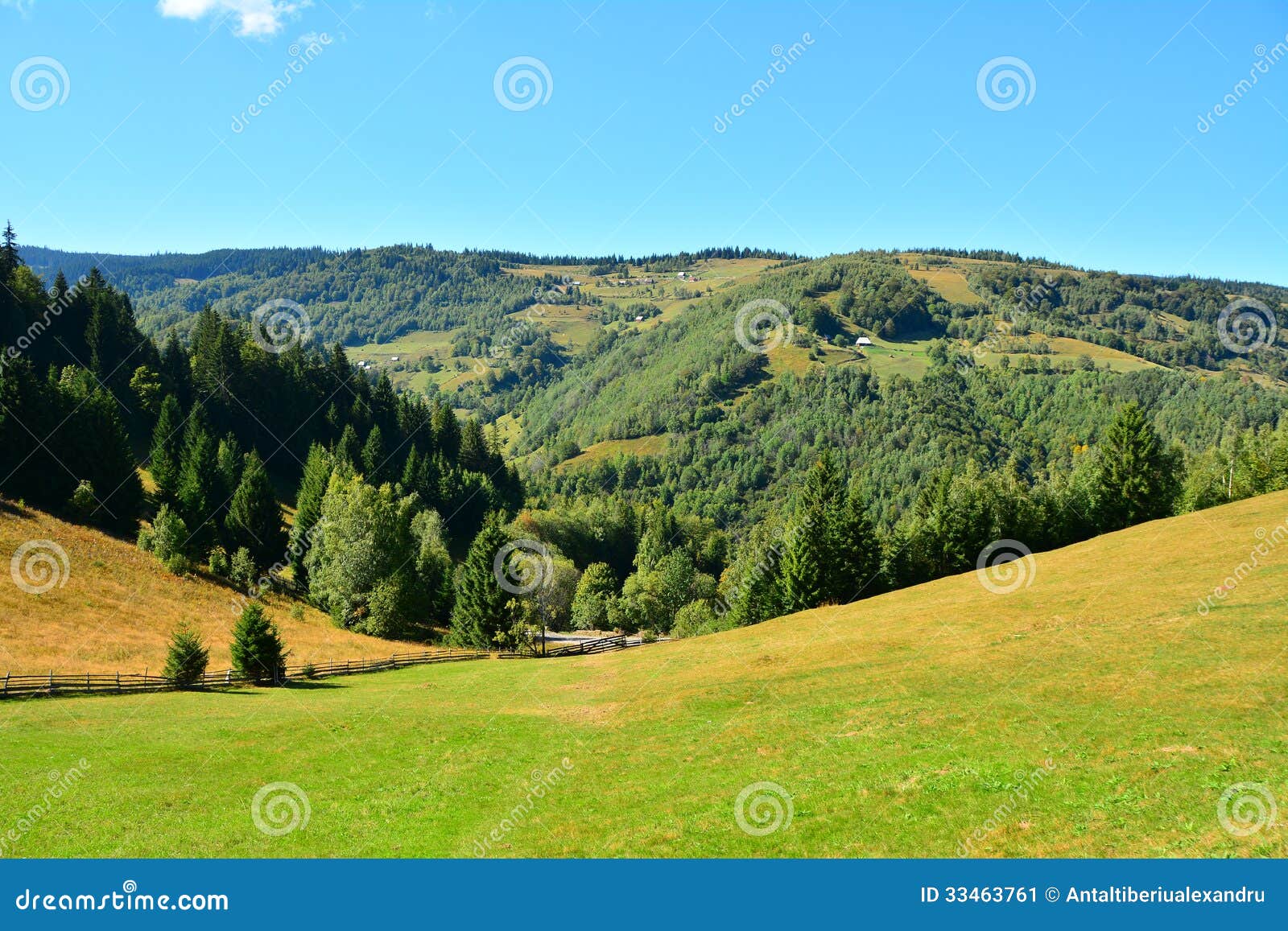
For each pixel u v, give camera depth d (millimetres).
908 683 37250
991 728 29125
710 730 35375
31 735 37281
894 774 26578
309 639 75750
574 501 184375
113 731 38938
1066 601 47688
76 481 90500
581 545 155250
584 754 34000
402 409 168375
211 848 25578
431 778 31891
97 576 73312
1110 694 30234
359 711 44656
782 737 32625
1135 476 83750
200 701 48094
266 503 101438
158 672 55719
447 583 96500
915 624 51000
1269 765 22062
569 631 118250
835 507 86188
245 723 41219
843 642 49688
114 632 62625
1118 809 21781
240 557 89312
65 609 64188
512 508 167250
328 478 116812
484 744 36562
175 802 29250
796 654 48594
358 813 28406
